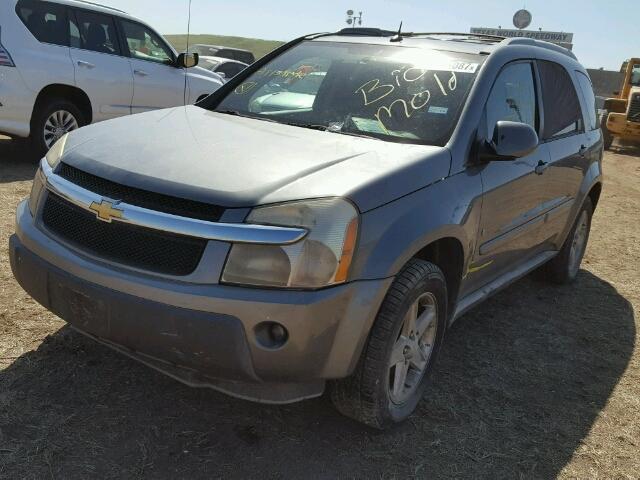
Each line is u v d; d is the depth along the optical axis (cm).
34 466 245
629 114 1600
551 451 298
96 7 771
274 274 232
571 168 450
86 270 249
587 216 530
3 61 670
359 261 245
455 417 315
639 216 850
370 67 371
